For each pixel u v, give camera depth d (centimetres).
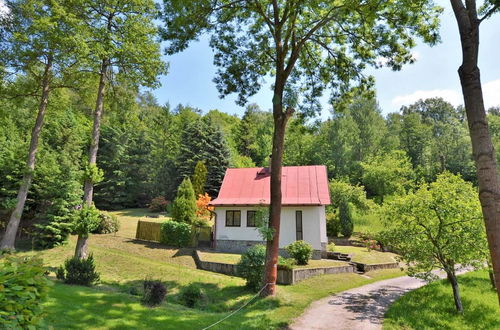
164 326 711
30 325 249
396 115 6169
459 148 4934
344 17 1212
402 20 1095
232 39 1360
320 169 2345
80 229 1442
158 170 4238
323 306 1030
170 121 5253
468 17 457
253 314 895
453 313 936
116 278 1357
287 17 1166
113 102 1905
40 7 1545
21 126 2811
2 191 2098
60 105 2100
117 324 689
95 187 3822
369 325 837
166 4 1118
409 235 1014
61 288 938
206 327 737
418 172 4662
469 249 942
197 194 3519
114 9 1584
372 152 4497
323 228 2094
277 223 1130
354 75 1478
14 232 1705
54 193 2033
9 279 265
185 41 1211
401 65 1323
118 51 1575
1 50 1620
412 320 873
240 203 2125
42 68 1889
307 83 1559
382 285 1414
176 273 1458
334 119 4528
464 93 442
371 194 4106
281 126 1191
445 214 974
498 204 393
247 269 1251
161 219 3094
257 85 1427
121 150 3947
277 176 1155
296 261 1644
